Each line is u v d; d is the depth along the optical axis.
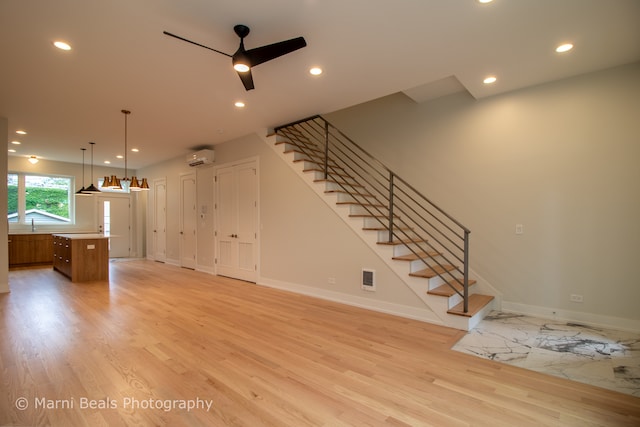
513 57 3.09
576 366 2.54
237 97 4.04
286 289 5.18
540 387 2.23
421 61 3.15
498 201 4.02
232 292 5.05
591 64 3.25
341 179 5.29
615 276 3.35
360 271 4.25
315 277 4.77
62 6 2.27
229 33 2.65
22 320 3.65
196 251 7.20
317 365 2.57
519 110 3.87
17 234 7.74
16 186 8.02
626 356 2.72
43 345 2.93
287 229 5.16
